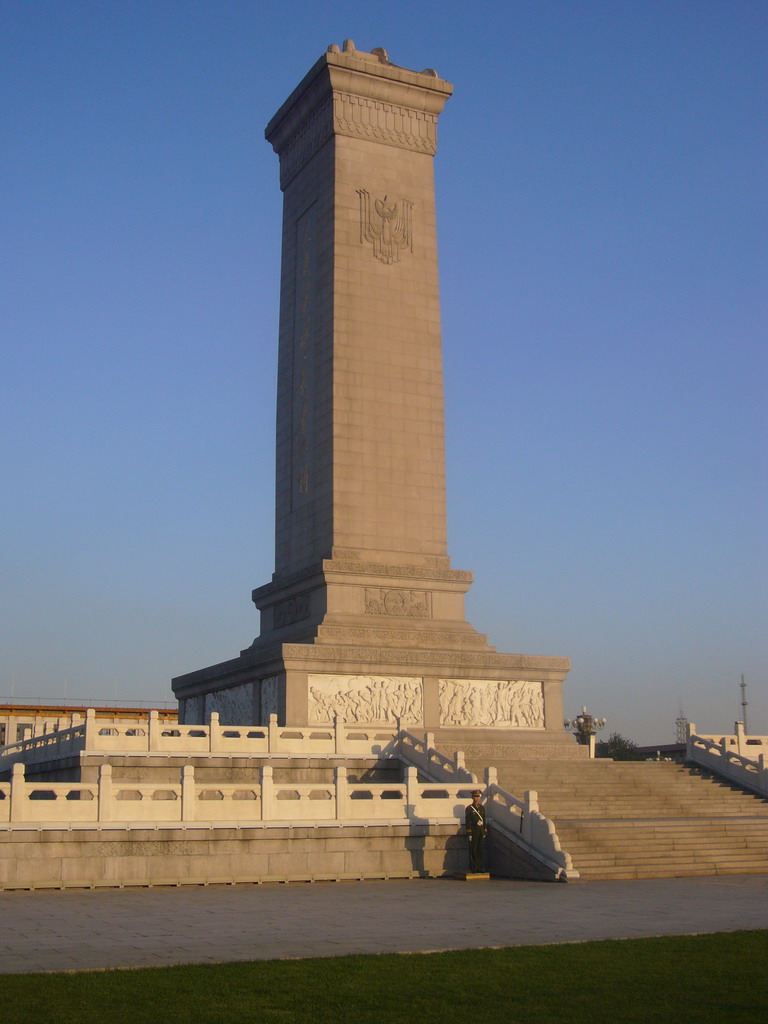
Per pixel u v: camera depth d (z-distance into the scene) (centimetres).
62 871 3306
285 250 6950
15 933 2370
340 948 2186
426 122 6800
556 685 6038
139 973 1881
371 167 6562
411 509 6234
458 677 5816
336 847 3628
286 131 7062
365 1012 1644
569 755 5756
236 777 4547
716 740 5788
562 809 4553
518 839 3759
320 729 4797
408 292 6488
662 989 1805
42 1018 1565
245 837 3512
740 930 2408
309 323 6538
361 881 3597
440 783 4288
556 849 3616
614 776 5134
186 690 6669
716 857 3962
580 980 1866
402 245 6531
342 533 6044
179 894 3167
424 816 3828
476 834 3741
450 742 5566
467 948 2169
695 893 3206
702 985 1834
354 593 5972
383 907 2844
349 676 5588
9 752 5566
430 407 6406
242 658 5862
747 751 5834
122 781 4375
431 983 1834
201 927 2466
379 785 3806
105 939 2288
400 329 6419
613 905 2898
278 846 3550
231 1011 1630
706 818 4506
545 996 1756
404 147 6681
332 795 3759
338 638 5753
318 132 6706
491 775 3994
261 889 3322
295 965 1964
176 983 1803
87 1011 1611
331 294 6316
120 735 4475
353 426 6184
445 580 6159
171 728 4634
